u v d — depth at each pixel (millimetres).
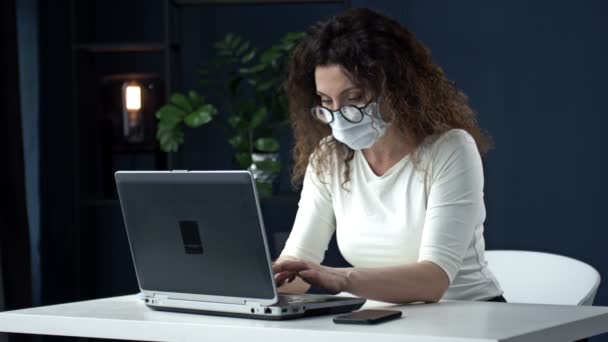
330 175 2336
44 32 4277
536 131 4242
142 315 1787
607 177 4176
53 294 4336
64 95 4402
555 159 4227
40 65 4188
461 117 2316
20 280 3543
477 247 2203
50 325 1800
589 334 1656
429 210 2102
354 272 1892
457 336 1427
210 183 1732
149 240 1871
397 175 2203
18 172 3557
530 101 4246
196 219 1772
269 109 4051
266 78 4023
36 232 4117
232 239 1724
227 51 4090
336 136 2146
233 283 1741
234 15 4449
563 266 2914
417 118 2172
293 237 2367
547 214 4242
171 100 4012
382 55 2113
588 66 4188
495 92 4281
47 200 4324
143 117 4184
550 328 1535
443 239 2033
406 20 4348
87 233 4418
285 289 2180
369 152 2273
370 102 2094
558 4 4207
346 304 1800
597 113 4180
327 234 2398
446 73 4316
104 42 4465
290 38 3945
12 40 3549
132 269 4539
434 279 1963
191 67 4465
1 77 3500
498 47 4273
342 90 2117
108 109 4207
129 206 1894
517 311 1750
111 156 4223
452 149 2131
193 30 4465
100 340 1948
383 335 1468
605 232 4184
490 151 4293
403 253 2193
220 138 4453
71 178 4402
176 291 1847
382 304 2016
